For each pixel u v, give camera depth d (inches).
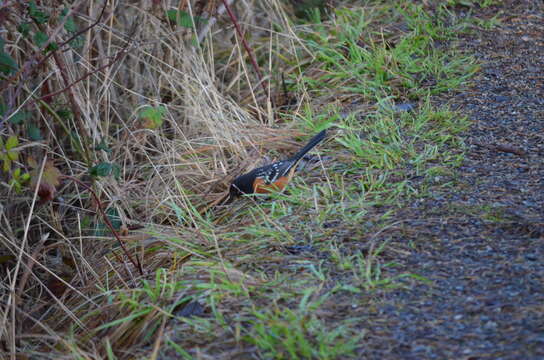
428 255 276.4
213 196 379.2
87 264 347.6
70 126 408.2
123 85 447.8
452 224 297.6
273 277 275.1
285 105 470.0
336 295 255.6
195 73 428.5
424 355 218.1
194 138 427.2
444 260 271.4
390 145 375.9
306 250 293.6
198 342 242.7
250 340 234.5
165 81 454.0
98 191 382.6
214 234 315.3
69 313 306.2
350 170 364.2
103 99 429.1
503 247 275.6
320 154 388.2
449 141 382.0
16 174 293.3
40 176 306.2
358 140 381.7
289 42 515.2
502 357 212.1
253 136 416.8
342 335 231.1
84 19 402.0
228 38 521.3
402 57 463.8
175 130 426.3
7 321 318.3
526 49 476.1
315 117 430.6
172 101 440.5
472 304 241.3
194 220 357.1
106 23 431.5
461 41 489.4
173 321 261.4
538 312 231.6
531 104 411.8
